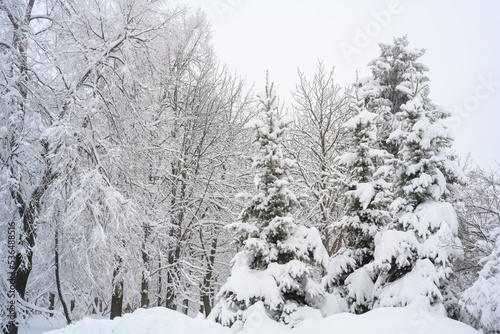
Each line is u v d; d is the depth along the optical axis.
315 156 17.58
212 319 9.20
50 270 12.88
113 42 13.23
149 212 13.96
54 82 12.62
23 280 11.26
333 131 17.52
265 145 10.66
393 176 10.80
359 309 9.90
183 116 16.64
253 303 9.07
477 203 10.14
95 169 11.39
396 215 10.26
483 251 8.86
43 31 12.53
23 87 11.45
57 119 11.23
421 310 7.44
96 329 7.40
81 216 11.06
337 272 10.70
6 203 10.55
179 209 16.00
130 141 13.56
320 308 9.63
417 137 10.01
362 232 10.62
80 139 11.77
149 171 14.90
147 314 8.25
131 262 13.41
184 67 17.22
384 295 9.00
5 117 10.83
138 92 13.85
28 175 11.51
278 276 9.36
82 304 15.30
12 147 10.95
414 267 8.95
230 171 18.20
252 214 10.65
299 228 10.41
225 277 20.66
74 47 12.44
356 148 11.24
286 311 8.91
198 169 17.22
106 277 12.03
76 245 11.02
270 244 10.05
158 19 14.76
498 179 10.00
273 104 10.81
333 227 11.11
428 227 9.35
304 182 16.47
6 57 11.06
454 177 9.97
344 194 11.02
